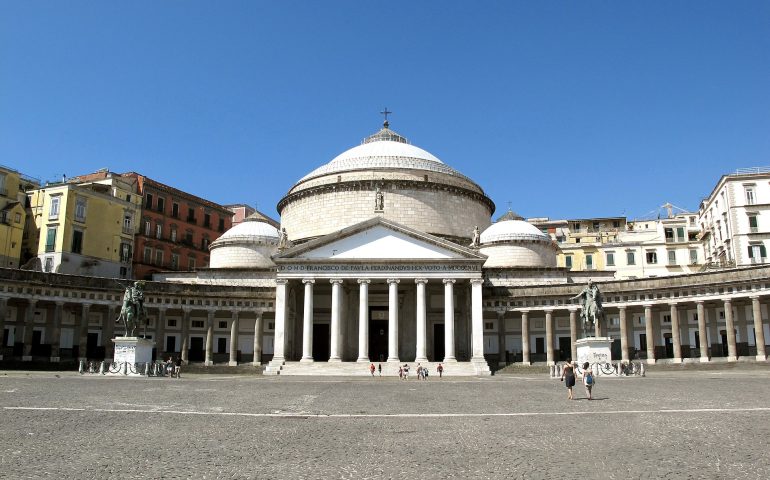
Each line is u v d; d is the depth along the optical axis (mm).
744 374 56625
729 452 18812
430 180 94062
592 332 84188
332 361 75125
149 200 106438
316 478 15992
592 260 124188
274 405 32875
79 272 91938
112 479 15812
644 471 16562
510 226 95750
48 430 23141
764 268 69500
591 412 28875
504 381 55531
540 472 16562
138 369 59406
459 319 85188
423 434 22828
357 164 97188
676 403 32125
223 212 122812
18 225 90562
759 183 94188
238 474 16406
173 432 23062
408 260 76812
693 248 119812
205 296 84312
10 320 77438
